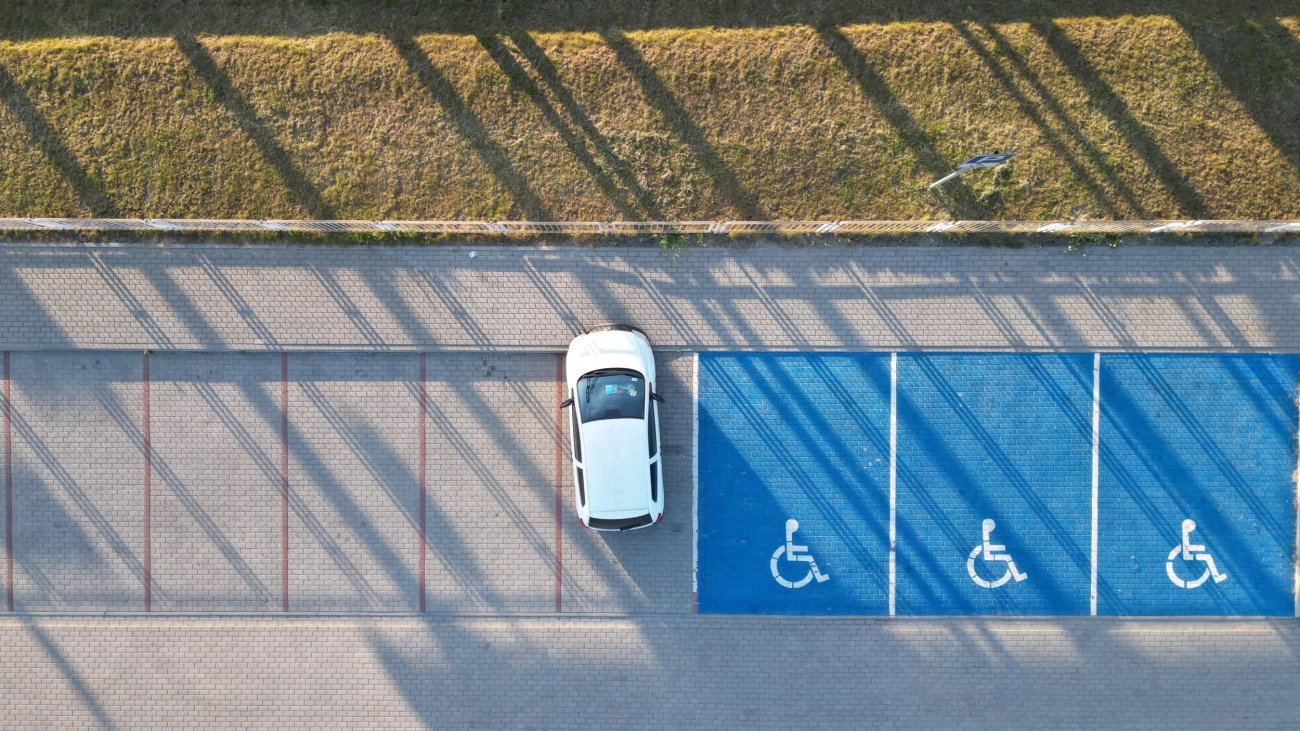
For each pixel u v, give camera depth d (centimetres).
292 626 1398
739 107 1394
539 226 1380
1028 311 1375
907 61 1388
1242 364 1371
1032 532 1388
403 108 1399
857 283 1384
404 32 1404
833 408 1396
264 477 1403
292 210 1399
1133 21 1377
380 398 1402
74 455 1402
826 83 1389
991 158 1145
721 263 1388
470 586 1405
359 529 1405
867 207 1389
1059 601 1387
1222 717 1370
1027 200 1380
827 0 1397
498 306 1392
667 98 1395
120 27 1402
